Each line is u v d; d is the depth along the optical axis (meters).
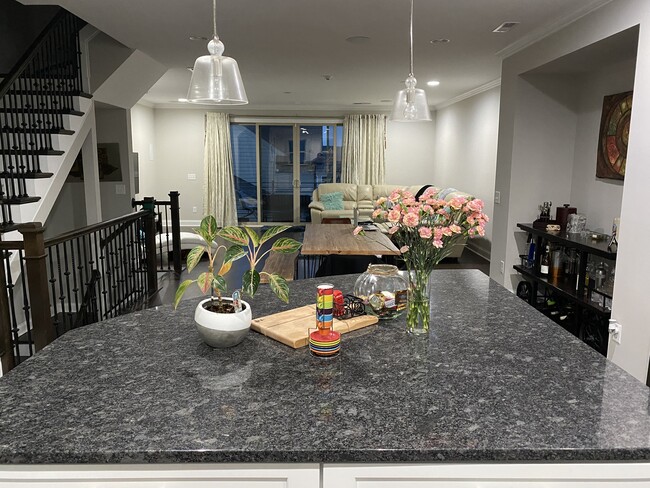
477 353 1.47
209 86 1.76
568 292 3.79
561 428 1.06
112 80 5.30
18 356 3.31
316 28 4.00
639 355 2.85
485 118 7.23
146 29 4.07
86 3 3.39
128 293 4.79
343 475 1.01
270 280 1.52
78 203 5.86
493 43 4.48
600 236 3.79
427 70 5.91
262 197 10.84
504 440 1.01
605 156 4.01
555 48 3.85
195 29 4.07
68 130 4.68
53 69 5.13
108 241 4.43
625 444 1.01
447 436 1.03
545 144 4.65
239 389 1.23
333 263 4.30
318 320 1.44
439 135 10.16
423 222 1.53
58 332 3.86
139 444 1.00
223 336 1.45
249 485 1.01
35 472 1.00
